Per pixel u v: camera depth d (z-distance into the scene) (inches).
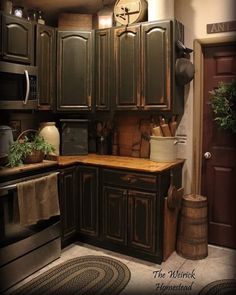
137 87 118.5
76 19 130.5
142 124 128.5
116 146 135.0
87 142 135.6
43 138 114.9
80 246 123.9
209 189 125.0
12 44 108.0
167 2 112.6
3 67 102.7
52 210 106.3
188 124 124.0
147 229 108.1
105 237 118.4
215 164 123.3
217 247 124.0
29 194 98.0
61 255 116.3
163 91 113.4
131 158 127.0
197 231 112.2
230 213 121.6
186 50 115.0
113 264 109.2
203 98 123.2
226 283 97.6
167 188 110.3
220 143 121.9
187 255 113.2
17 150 101.5
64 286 96.1
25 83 109.4
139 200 108.8
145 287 95.7
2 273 93.0
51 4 131.4
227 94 108.1
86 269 105.8
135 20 118.6
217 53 119.0
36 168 102.2
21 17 113.9
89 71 128.0
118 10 121.7
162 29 111.5
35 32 117.0
